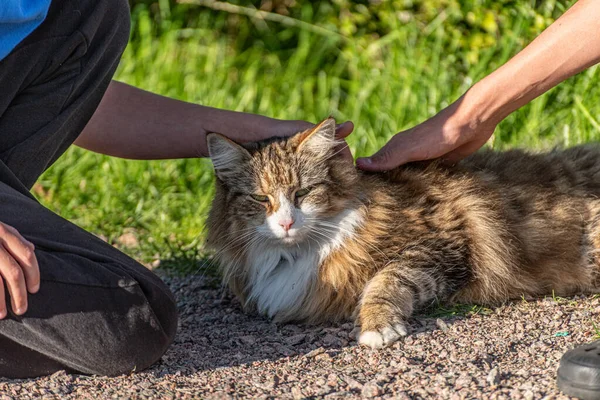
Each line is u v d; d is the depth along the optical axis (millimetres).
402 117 9320
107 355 4391
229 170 5867
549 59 5277
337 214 5676
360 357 4758
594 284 6148
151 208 8320
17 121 4711
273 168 5691
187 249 7293
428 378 4270
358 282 5617
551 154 6520
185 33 11945
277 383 4320
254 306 5961
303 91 11172
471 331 5055
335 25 11789
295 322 5738
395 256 5625
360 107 9922
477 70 9500
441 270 5664
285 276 5770
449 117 5539
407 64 10016
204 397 4129
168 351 4977
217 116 6145
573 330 4965
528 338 4871
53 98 4766
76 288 4336
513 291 5855
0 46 4426
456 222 5754
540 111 8734
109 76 5188
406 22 11078
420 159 5703
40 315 4258
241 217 5840
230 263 5984
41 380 4406
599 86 8609
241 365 4664
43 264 4285
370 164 5691
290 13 12430
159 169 8797
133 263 4715
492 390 4039
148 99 6082
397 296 5387
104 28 4996
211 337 5332
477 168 6184
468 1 10344
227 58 11773
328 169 5719
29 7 4465
